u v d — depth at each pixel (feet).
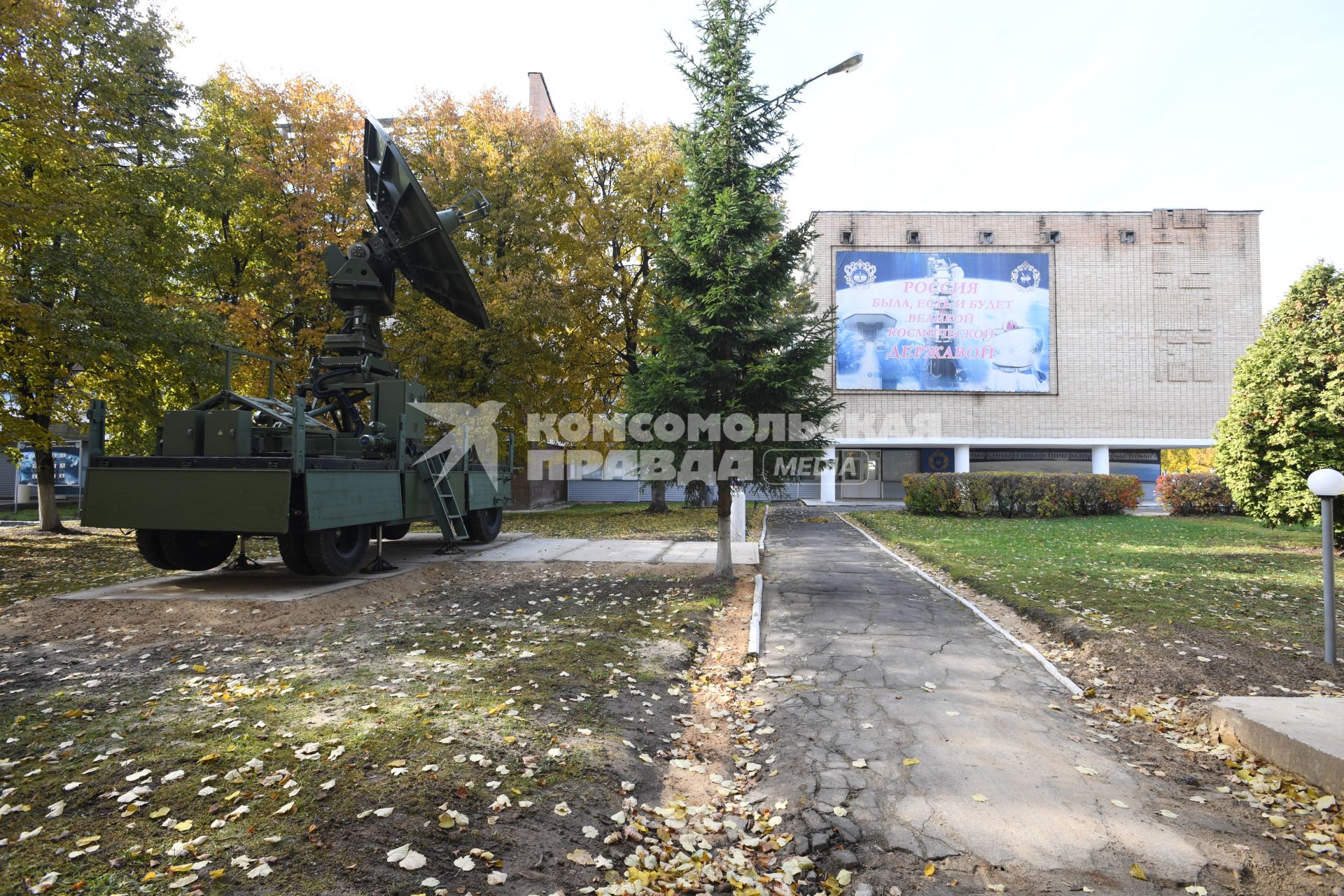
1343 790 11.12
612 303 72.79
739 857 9.71
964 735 13.93
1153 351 102.42
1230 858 9.62
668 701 15.71
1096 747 13.52
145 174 48.32
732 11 29.58
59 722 12.91
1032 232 102.68
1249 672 17.42
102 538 49.08
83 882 7.77
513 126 68.85
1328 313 37.60
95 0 46.55
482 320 35.63
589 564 35.04
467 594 27.37
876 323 102.32
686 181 31.17
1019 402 102.22
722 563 30.76
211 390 52.24
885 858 9.61
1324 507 18.26
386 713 13.29
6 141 40.65
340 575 27.78
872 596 27.73
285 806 9.44
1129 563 35.73
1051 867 9.34
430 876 8.20
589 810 10.28
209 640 19.52
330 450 29.68
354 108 63.00
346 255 32.30
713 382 29.48
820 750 13.20
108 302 41.29
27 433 43.60
